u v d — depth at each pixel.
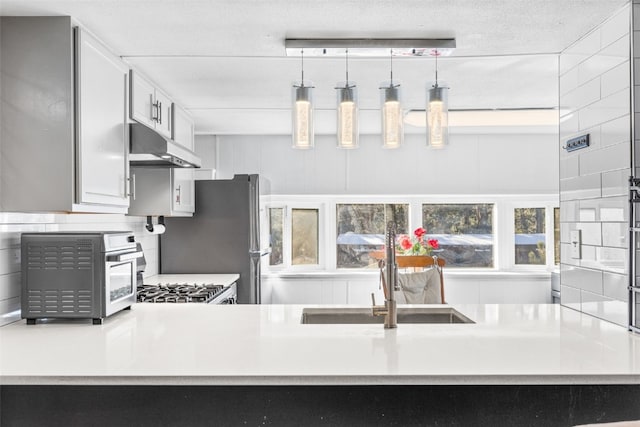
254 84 3.46
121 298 2.48
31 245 2.28
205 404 1.74
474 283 5.41
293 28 2.42
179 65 3.00
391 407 1.73
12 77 2.21
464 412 1.73
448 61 2.96
